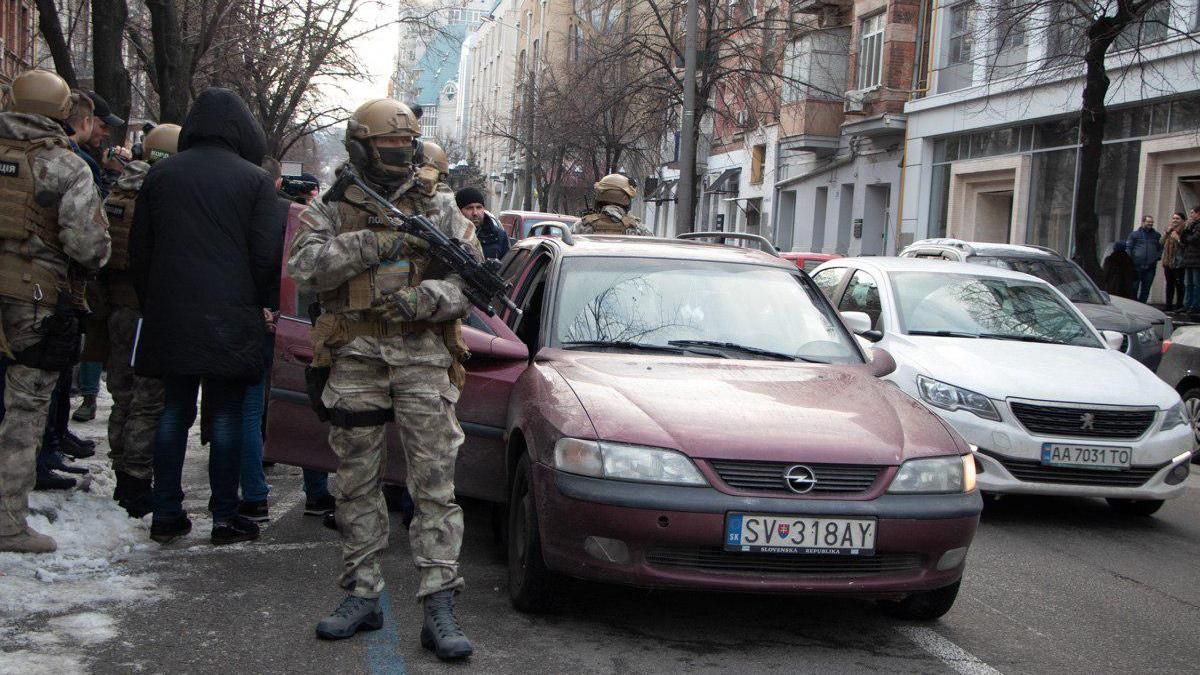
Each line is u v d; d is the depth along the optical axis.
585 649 4.73
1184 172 21.39
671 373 5.55
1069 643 5.23
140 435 6.38
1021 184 26.09
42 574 5.25
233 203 5.77
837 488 4.77
